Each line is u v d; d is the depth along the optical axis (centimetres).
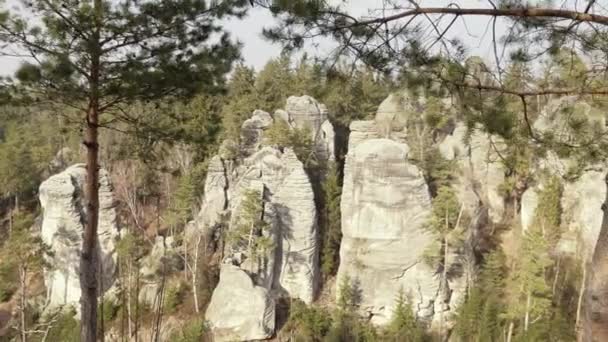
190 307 3931
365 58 785
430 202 3822
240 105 5759
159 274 4025
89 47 1277
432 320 3769
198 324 3547
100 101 1487
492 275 3719
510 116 798
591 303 640
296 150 4506
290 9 721
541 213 3978
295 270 4103
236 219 4044
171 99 1570
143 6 1369
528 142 933
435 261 3662
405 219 3816
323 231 4350
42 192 4069
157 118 1742
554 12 651
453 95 826
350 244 3944
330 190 4316
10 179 6131
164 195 4791
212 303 3741
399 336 3509
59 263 4003
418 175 3822
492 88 783
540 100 1067
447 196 3541
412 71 787
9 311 4169
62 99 1393
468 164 4369
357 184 3922
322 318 3738
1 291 4328
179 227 4731
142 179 4547
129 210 4312
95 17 1255
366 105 5066
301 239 4109
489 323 3328
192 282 4169
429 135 4303
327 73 813
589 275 661
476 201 4097
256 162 4294
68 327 3603
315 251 4184
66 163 6544
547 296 3253
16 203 6256
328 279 4291
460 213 3650
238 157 4850
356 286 3866
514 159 979
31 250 3822
